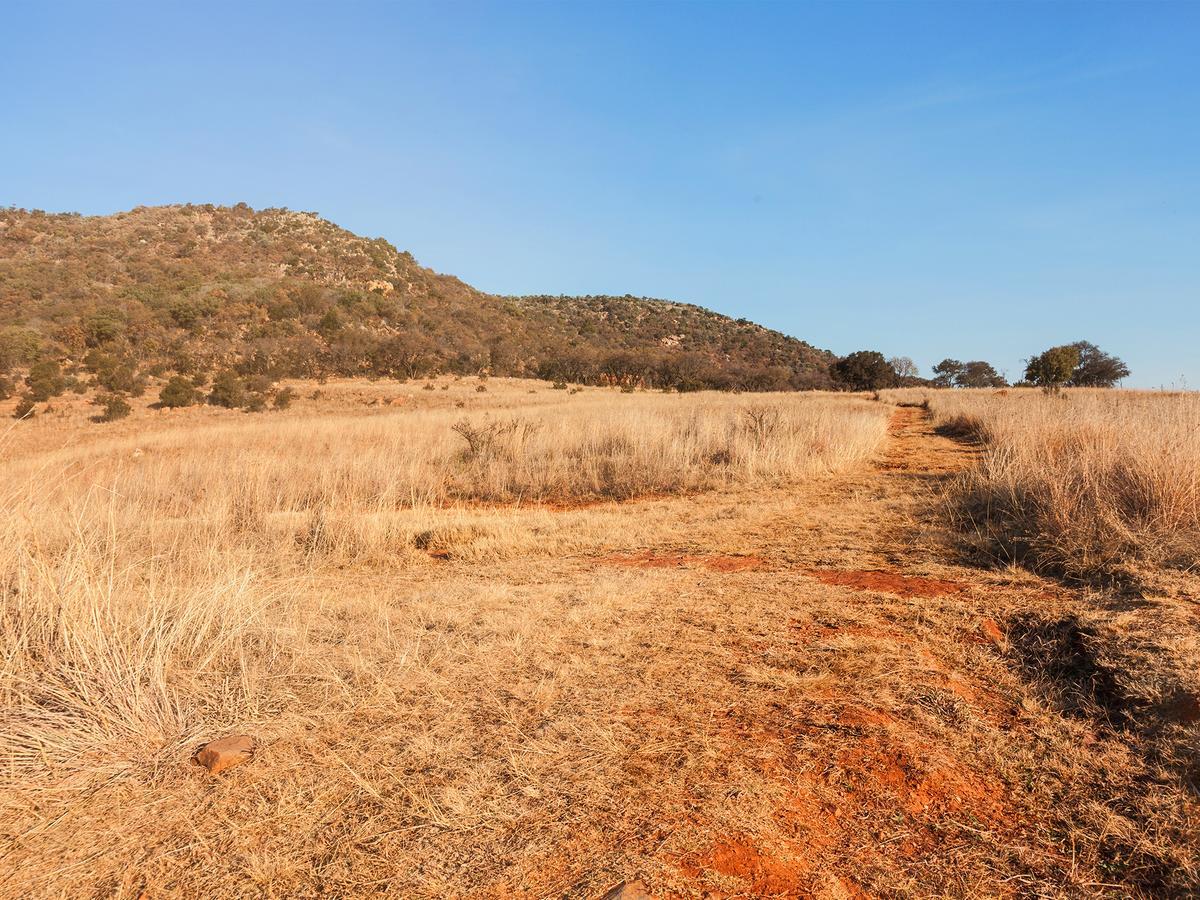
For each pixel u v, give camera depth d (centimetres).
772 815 228
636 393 5656
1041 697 314
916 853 215
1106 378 4878
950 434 1867
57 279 9138
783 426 1367
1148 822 225
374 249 13675
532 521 810
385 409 3909
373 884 199
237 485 948
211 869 207
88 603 338
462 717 295
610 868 203
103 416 3266
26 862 211
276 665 349
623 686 321
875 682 321
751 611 424
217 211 14750
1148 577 432
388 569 636
